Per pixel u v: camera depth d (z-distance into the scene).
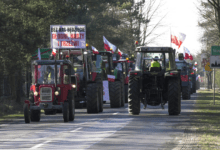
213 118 50.78
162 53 56.19
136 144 30.94
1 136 36.44
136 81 55.88
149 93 55.69
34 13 81.94
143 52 56.50
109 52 74.31
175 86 54.81
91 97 59.28
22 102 94.50
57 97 48.97
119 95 70.94
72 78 55.22
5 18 73.25
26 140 33.75
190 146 29.50
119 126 42.84
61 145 30.83
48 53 84.31
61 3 89.25
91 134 36.94
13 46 76.06
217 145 29.88
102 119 50.62
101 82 62.91
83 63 62.16
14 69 80.00
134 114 56.78
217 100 95.00
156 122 46.44
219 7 78.94
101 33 150.50
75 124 45.62
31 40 78.56
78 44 70.75
